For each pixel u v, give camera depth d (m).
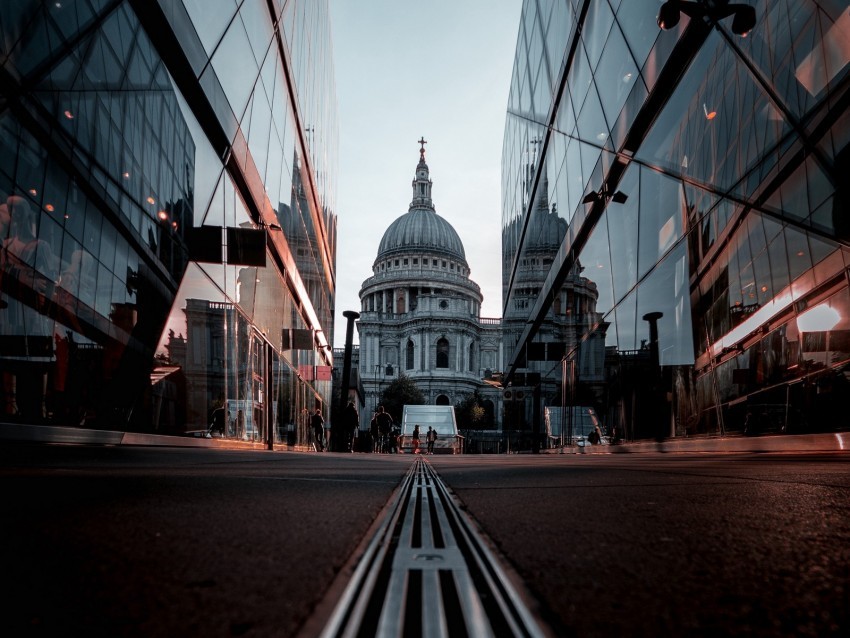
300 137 20.84
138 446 8.61
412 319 114.31
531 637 1.10
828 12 5.55
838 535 2.15
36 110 5.93
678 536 2.11
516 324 32.22
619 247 13.70
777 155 6.88
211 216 11.97
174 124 9.81
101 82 7.23
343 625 1.14
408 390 98.50
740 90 7.65
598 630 1.15
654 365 11.80
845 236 5.84
